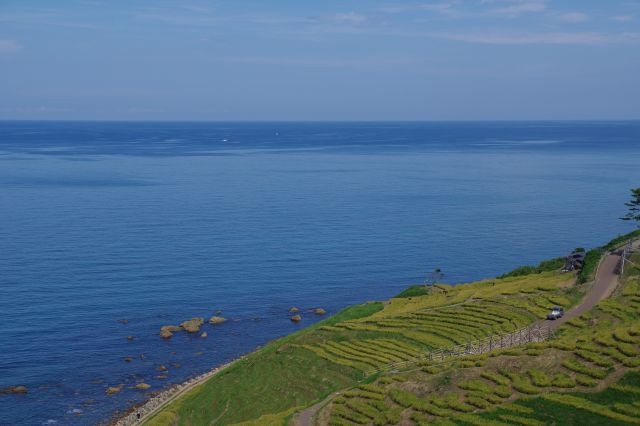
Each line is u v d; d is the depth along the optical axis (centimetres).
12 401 8688
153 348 10519
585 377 6150
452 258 15962
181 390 9062
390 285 13912
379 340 9006
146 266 14750
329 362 8550
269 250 16475
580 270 10662
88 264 14738
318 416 6675
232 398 8262
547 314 8831
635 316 8019
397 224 19675
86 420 8269
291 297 13125
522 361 6656
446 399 6281
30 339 10569
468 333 8731
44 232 17725
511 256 16125
